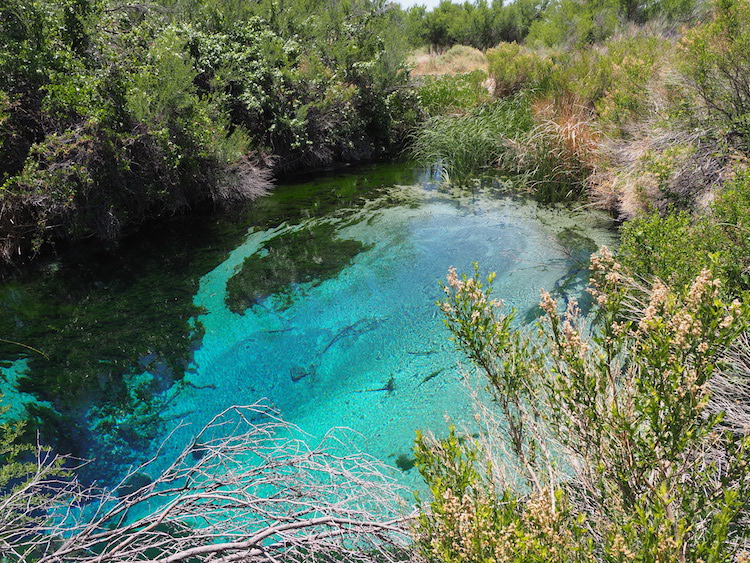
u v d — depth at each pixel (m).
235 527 2.23
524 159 9.23
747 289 2.84
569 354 1.67
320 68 10.75
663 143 5.84
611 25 13.95
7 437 2.64
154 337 4.88
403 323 4.92
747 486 1.43
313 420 3.78
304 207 8.31
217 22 10.30
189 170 7.86
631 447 1.53
